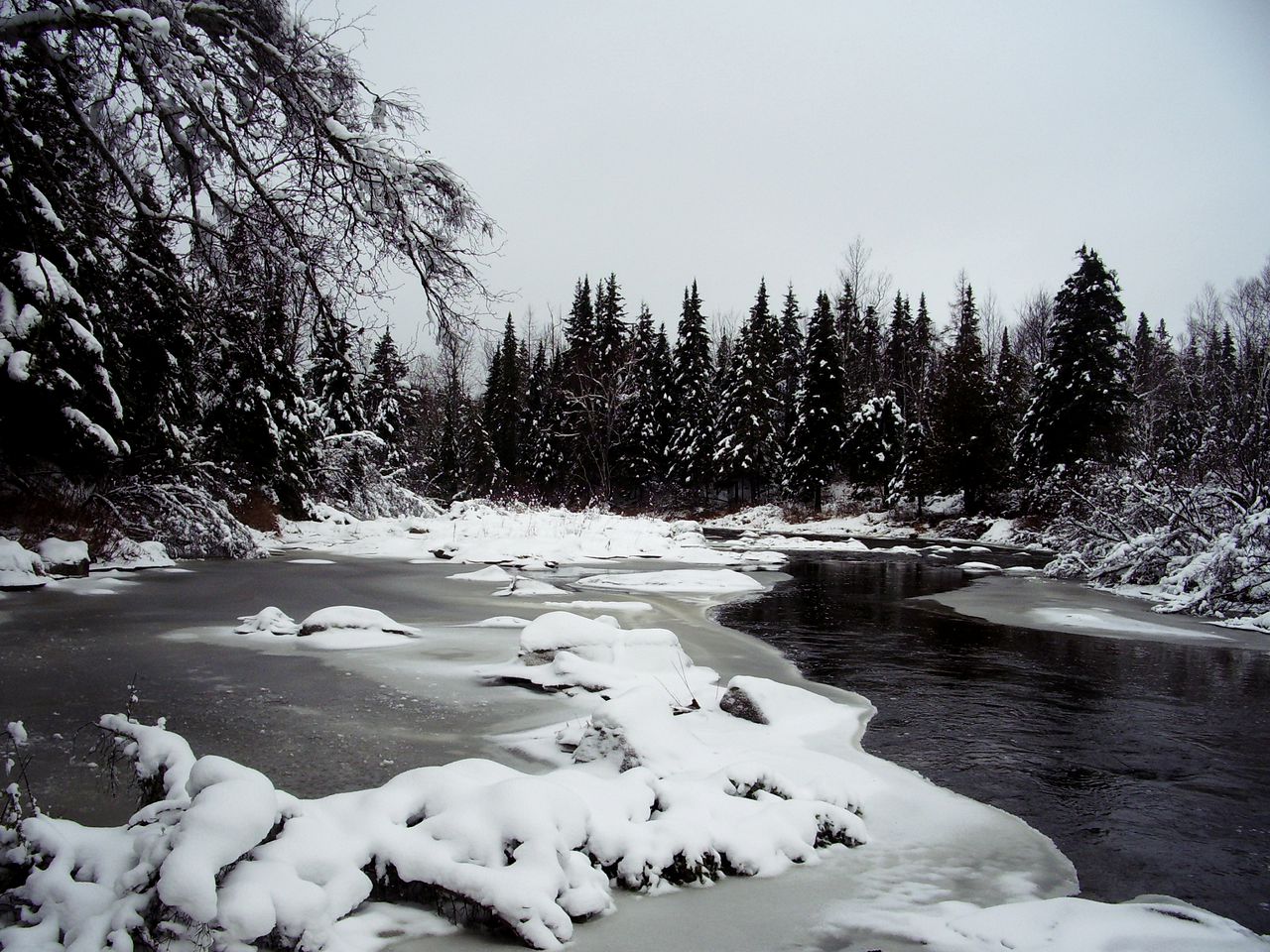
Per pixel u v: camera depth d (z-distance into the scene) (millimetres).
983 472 38406
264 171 8625
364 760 4793
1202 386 39281
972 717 6680
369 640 8500
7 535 12359
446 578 15102
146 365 14945
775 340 55031
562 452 49688
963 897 3521
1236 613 12742
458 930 3066
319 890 2920
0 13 8273
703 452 49656
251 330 10047
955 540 35656
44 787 4031
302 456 25656
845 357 55875
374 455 36531
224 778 3100
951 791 4898
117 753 4004
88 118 9203
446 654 8047
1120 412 34219
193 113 8312
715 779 4277
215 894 2639
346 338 9422
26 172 10375
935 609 13492
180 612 9898
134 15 7438
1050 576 19672
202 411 20406
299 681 6668
